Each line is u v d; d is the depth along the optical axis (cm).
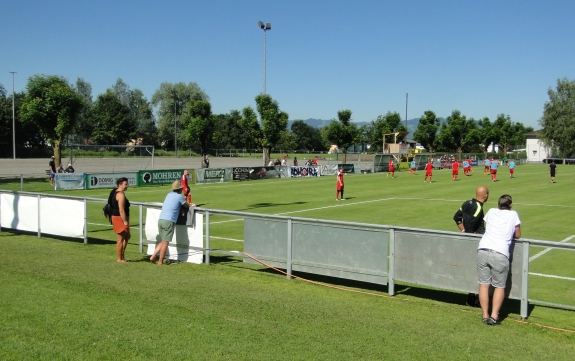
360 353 516
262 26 4706
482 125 9288
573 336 590
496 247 618
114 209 970
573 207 2152
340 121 5775
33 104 3691
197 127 5356
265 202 2391
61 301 684
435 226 1625
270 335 564
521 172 5281
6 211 1326
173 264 961
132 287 770
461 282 690
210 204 2308
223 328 584
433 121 8388
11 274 846
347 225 784
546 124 8738
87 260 984
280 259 866
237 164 6050
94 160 5447
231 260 1022
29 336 550
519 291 648
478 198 734
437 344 550
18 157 7306
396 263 748
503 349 541
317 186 3375
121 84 10981
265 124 4941
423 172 5338
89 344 529
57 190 2870
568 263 1052
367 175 4700
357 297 752
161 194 2758
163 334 560
